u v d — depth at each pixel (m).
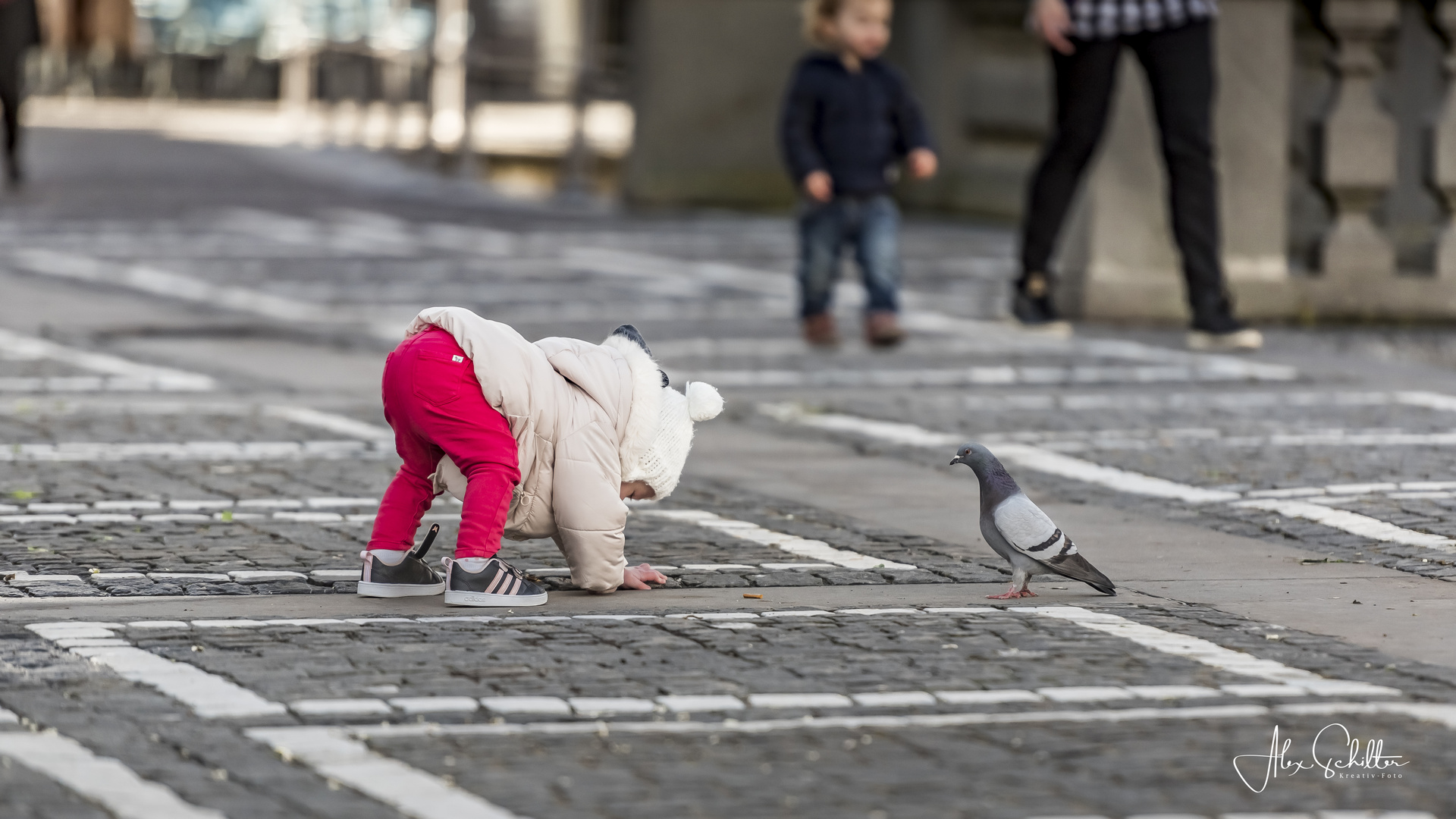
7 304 20.16
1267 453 12.74
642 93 34.88
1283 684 7.29
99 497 10.88
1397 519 10.60
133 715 6.71
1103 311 20.50
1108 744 6.52
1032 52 33.22
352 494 11.16
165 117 52.16
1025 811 5.88
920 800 5.96
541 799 5.93
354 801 5.89
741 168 35.28
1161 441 13.27
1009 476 8.77
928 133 18.34
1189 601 8.75
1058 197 19.23
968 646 7.80
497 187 37.00
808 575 9.25
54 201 30.62
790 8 35.12
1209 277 18.48
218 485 11.35
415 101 44.31
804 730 6.66
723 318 20.52
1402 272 21.19
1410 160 23.25
